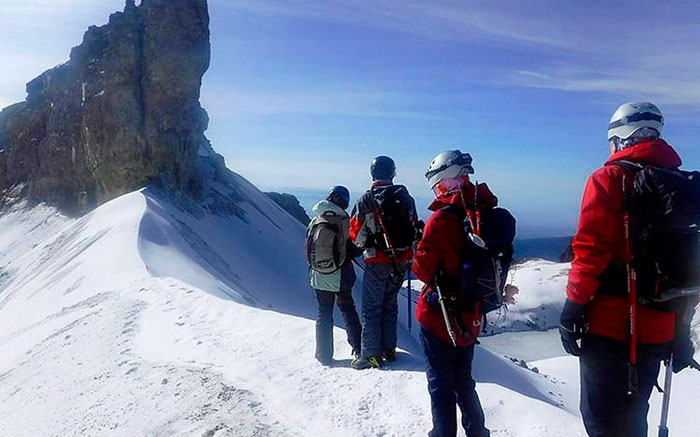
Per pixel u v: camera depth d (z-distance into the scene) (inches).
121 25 2363.4
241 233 2522.1
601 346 142.9
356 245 268.8
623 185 135.7
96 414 311.9
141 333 446.9
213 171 2962.6
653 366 142.1
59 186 3024.1
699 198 127.2
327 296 293.6
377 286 273.3
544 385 571.2
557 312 3053.6
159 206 2000.5
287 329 355.6
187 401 284.8
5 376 502.3
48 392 397.1
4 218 3085.6
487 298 179.6
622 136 143.3
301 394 264.2
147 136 2327.8
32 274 1766.7
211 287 786.2
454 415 192.5
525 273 3555.6
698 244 132.3
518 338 2743.6
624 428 145.1
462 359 199.2
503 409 228.5
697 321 1191.6
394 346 283.0
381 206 257.1
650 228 131.8
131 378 345.4
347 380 269.1
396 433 221.3
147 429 269.7
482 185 184.9
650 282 132.7
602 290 141.6
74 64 2982.3
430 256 182.4
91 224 1879.9
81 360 435.8
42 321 724.0
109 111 2315.5
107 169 2330.2
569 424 214.2
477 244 174.7
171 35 2345.0
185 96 2405.3
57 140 3011.8
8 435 349.4
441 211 182.4
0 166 3363.7
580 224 141.2
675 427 674.2
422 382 253.8
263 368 301.3
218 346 354.6
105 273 964.0
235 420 252.1
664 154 138.3
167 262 1054.4
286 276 2368.4
